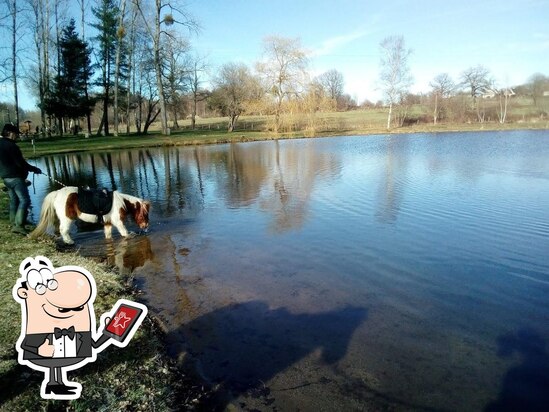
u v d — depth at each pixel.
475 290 5.99
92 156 26.55
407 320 5.11
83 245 8.18
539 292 5.92
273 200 12.48
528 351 4.43
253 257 7.43
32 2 39.47
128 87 41.75
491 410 3.53
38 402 3.21
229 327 4.93
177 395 3.63
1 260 6.51
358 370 4.09
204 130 52.97
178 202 12.45
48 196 8.15
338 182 15.50
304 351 4.42
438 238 8.43
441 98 65.94
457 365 4.17
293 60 42.25
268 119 45.47
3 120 50.59
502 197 12.22
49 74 43.12
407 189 13.75
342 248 7.88
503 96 69.62
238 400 3.64
